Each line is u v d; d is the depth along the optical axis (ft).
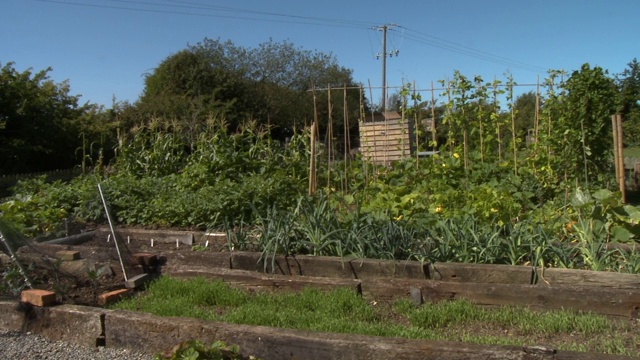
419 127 40.37
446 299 18.53
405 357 13.65
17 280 19.67
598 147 32.40
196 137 47.39
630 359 12.44
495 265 19.45
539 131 36.47
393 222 22.26
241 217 27.76
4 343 16.71
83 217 31.91
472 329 16.62
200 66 108.78
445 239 21.30
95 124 77.46
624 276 17.92
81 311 17.01
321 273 21.01
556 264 19.89
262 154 39.86
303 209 23.71
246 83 118.32
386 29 129.70
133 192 32.68
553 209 27.78
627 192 42.83
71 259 23.02
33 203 32.07
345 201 28.04
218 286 19.94
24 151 66.13
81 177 40.37
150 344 16.01
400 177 36.40
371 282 19.36
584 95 32.01
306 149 39.65
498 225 22.93
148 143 44.60
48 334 17.33
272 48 141.69
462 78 37.58
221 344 12.90
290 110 120.06
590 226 21.22
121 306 18.93
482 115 37.29
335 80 141.28
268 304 18.79
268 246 21.48
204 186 33.04
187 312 17.76
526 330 16.20
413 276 19.98
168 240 27.71
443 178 34.47
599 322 16.11
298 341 14.51
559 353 12.82
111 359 15.62
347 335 14.51
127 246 25.30
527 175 33.81
